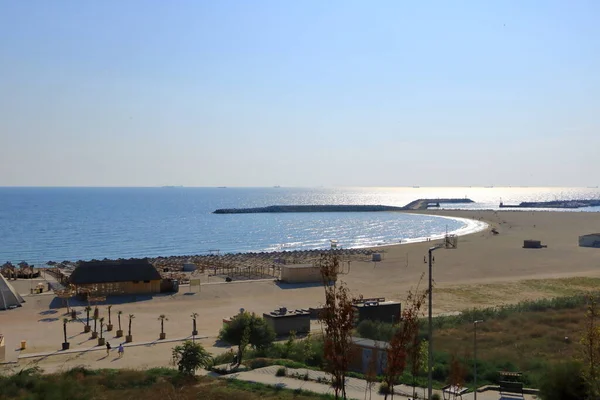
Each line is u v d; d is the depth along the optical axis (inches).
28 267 3784.5
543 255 4431.6
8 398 1111.6
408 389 1138.7
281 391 1132.5
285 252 4901.6
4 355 1644.9
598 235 5054.1
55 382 1211.9
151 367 1533.0
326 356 597.0
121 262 3009.4
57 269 3745.1
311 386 1181.7
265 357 1552.7
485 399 1080.8
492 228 7042.3
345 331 597.9
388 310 1991.9
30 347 1802.4
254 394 1109.7
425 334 1731.1
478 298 2704.2
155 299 2743.6
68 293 2564.0
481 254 4512.8
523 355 1483.8
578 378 983.0
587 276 3415.4
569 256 4367.6
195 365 1353.3
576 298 2391.7
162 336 1943.9
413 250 4832.7
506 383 1138.7
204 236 6815.9
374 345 1290.6
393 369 611.8
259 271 3715.6
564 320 1973.4
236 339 1579.7
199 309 2503.7
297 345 1628.9
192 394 1128.2
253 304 2615.7
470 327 1882.4
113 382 1259.8
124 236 6737.2
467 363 1290.6
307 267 3223.4
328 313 603.5
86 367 1525.6
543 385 1040.2
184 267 3816.4
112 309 2487.7
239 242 6220.5
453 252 4653.1
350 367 1320.1
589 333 824.9
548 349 1566.2
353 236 6791.3
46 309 2460.6
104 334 1998.0
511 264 3961.6
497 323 1940.2
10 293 2541.8
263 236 6835.6
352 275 3511.3
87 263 2979.8
